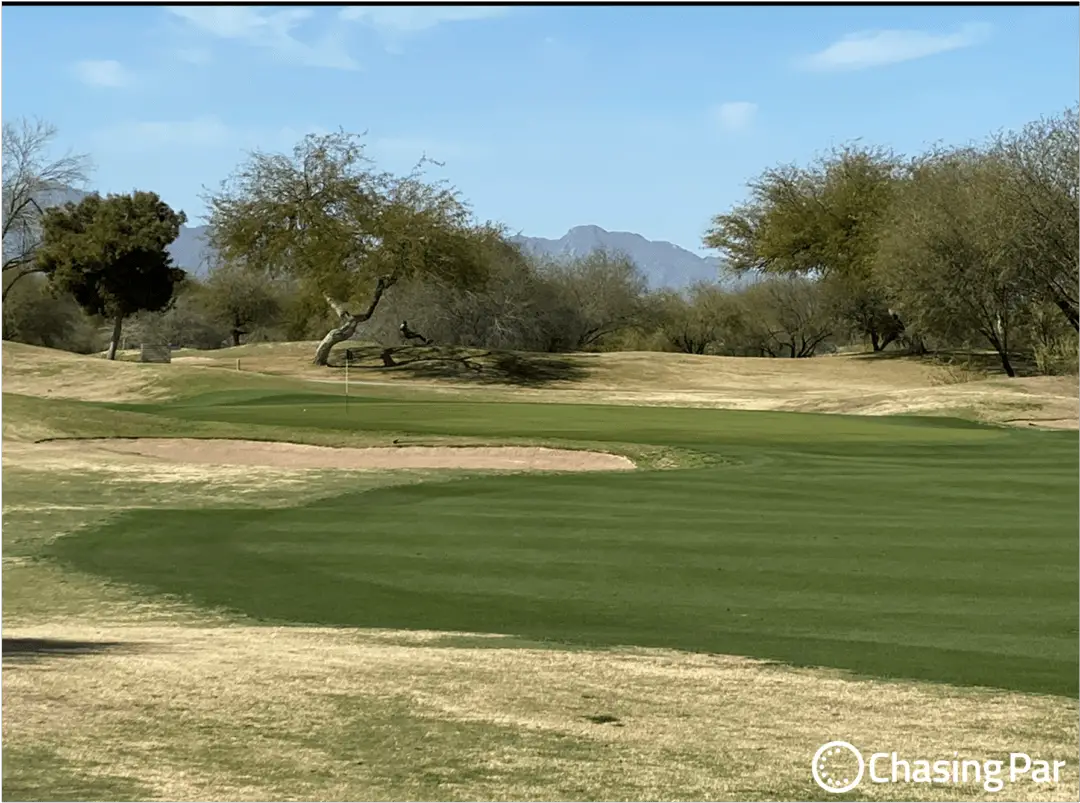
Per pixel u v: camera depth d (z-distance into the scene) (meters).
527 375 58.94
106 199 59.78
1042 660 10.45
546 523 17.66
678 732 7.09
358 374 58.00
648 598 12.95
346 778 5.58
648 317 84.94
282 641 9.96
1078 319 50.16
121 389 46.47
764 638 11.23
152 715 6.54
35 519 17.98
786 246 70.06
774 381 58.78
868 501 19.91
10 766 5.39
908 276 53.34
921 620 12.00
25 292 80.25
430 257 57.38
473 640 10.52
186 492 20.89
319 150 56.50
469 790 5.52
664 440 29.45
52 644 9.20
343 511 18.83
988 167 52.16
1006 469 24.42
